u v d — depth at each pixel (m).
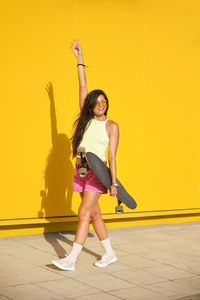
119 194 4.98
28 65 5.98
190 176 7.61
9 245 5.70
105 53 6.63
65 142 6.35
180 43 7.33
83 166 4.94
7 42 5.81
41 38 6.05
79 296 4.11
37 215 6.17
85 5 6.38
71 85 6.34
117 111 6.80
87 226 4.92
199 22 7.51
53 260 4.91
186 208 7.60
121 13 6.72
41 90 6.09
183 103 7.43
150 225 7.39
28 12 5.92
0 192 5.88
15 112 5.92
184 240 6.55
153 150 7.18
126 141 6.91
